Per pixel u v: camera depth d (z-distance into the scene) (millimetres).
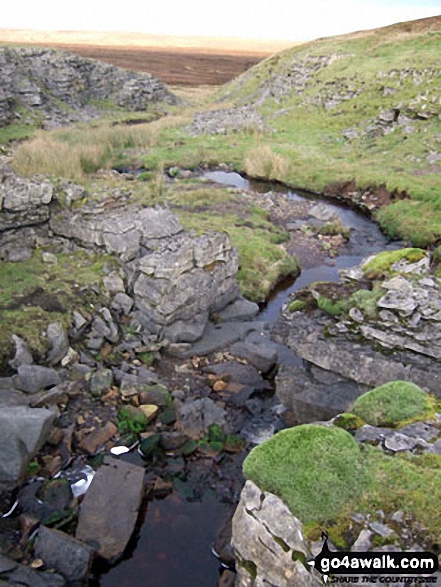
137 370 12930
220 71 76812
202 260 14352
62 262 15336
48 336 12617
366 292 10633
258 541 6516
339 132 37281
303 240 22672
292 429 7180
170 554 8750
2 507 9312
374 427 7664
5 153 23328
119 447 10781
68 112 43938
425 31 48594
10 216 15156
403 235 22875
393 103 36562
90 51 81000
